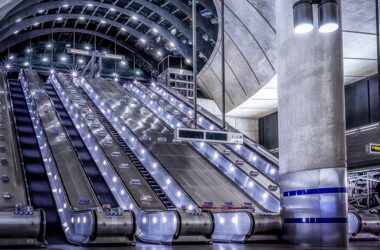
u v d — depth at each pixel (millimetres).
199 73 35625
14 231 10922
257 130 34469
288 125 12750
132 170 18750
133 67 45781
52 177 17234
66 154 19156
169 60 38531
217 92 34562
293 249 10391
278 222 13250
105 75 44312
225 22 28297
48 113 24422
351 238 15109
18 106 26891
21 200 14602
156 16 38125
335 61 11891
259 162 21594
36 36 40375
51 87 34156
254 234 13188
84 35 43969
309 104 12086
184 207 13578
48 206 15672
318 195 11789
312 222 11883
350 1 17344
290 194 12711
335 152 11680
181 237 12828
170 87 36562
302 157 12250
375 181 22984
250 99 29688
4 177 15672
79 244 12219
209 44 34094
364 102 24188
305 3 7996
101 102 29281
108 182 18156
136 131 23859
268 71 26188
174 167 19688
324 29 7977
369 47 20703
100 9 38500
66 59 43375
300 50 12344
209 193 17641
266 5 23438
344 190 11602
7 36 36156
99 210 12148
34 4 33688
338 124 11758
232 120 33938
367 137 23172
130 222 12250
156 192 18156
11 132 20141
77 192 15875
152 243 13547
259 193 17688
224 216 14430
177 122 26531
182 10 33125
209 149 22047
